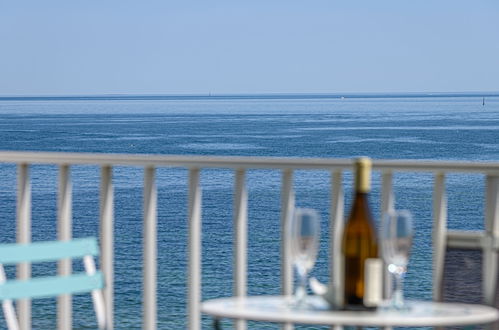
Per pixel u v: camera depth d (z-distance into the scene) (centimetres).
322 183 5031
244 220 460
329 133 9094
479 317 307
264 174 5359
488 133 9088
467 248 420
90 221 4081
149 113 16300
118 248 3406
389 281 430
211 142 8338
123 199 4450
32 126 10900
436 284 425
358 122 11475
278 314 304
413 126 10338
